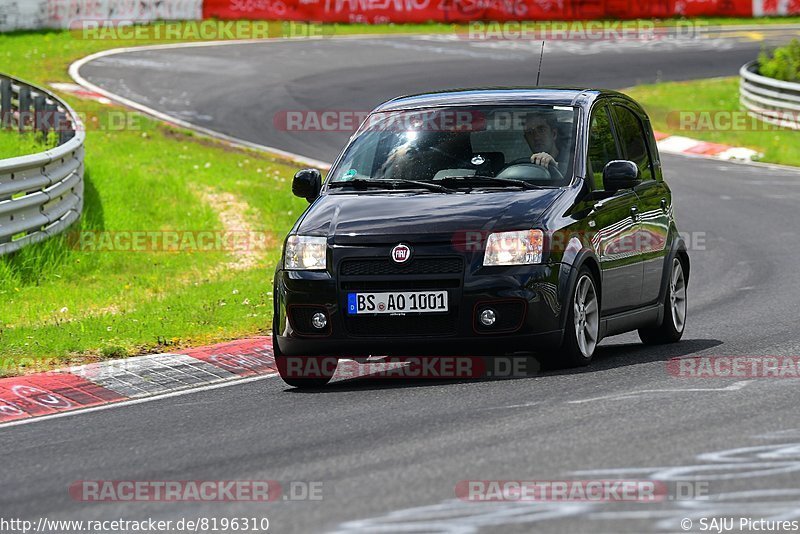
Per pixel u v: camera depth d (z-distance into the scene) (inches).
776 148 3855.8
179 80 4451.3
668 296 1398.9
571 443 857.5
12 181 1895.9
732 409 956.6
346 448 889.5
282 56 5034.5
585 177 1228.5
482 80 4645.7
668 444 844.6
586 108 1286.9
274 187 2861.7
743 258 2203.5
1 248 1868.8
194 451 917.2
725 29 6358.3
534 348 1129.4
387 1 5999.0
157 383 1244.5
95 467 884.6
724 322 1561.3
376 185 1240.8
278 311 1176.2
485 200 1171.3
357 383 1204.5
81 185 2325.3
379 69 4803.2
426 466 816.3
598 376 1131.3
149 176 2763.3
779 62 4672.7
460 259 1120.2
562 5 6279.5
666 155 3846.0
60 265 1982.0
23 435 1026.7
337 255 1142.3
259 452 898.1
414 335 1128.2
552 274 1130.7
